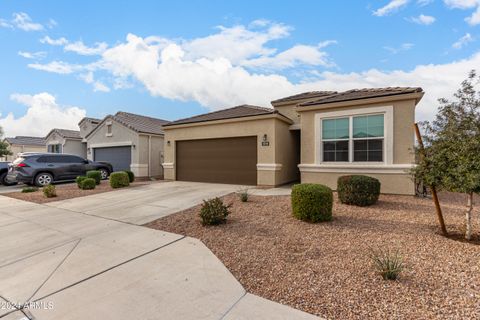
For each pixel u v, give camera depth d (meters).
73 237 4.98
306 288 2.93
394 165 8.43
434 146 4.53
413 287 2.85
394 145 8.51
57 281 3.26
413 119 8.23
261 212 6.34
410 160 8.27
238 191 9.55
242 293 2.89
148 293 2.93
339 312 2.47
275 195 8.76
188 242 4.57
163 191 10.31
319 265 3.48
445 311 2.42
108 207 7.62
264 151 11.13
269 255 3.87
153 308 2.63
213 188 10.84
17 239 4.90
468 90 4.49
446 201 7.58
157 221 5.98
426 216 5.72
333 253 3.85
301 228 5.04
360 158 9.12
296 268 3.42
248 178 11.70
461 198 8.10
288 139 12.40
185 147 13.80
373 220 5.46
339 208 6.54
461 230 4.73
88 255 4.08
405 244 4.10
